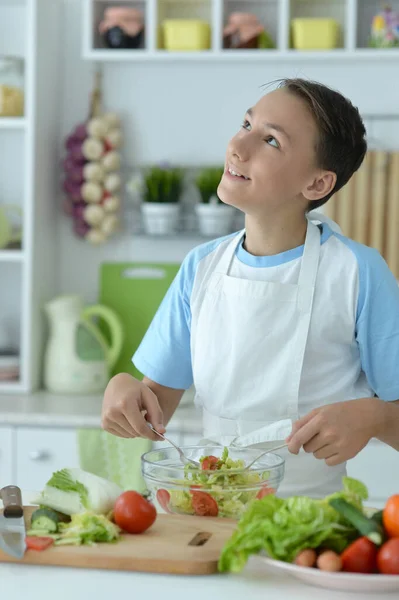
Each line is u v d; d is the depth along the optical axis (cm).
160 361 182
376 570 107
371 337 166
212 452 149
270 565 116
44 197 314
